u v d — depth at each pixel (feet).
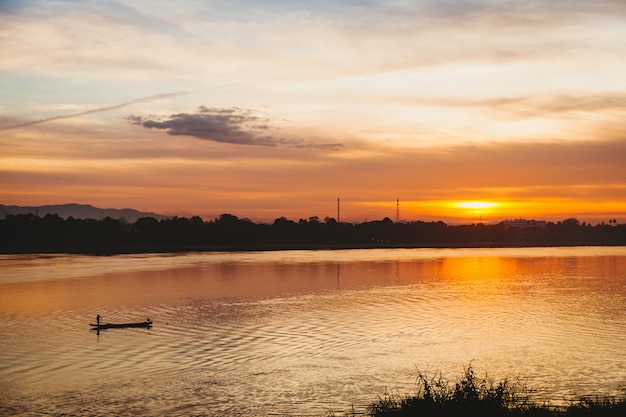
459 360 175.94
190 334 215.10
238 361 173.58
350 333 216.74
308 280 418.51
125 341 202.59
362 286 381.40
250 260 617.62
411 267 547.90
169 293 337.93
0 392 145.38
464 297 327.26
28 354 183.42
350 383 151.53
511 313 268.62
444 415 97.55
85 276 429.79
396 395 140.87
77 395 142.92
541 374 159.43
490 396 100.58
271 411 131.34
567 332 221.05
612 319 252.01
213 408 133.69
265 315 260.01
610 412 99.76
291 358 177.27
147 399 139.95
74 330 224.12
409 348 191.62
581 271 516.32
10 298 314.35
